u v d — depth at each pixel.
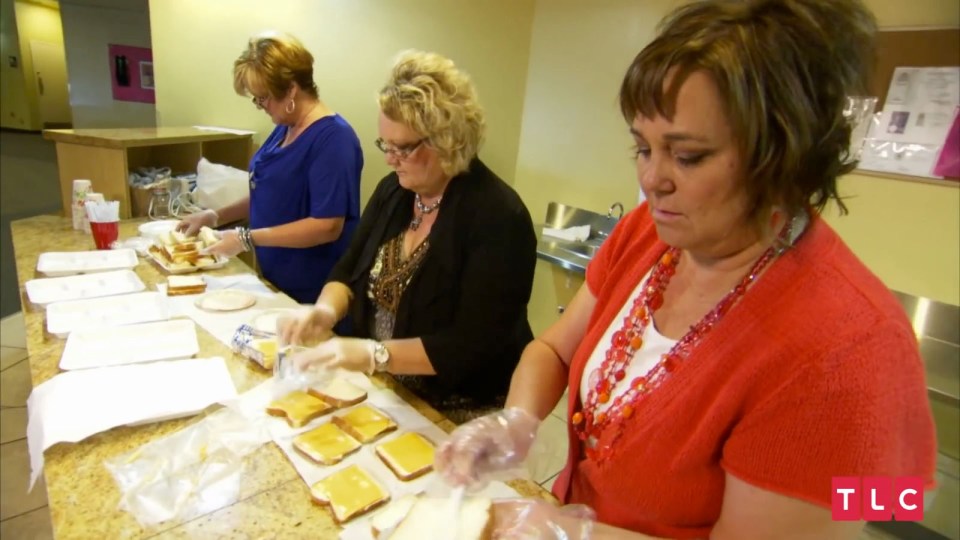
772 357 0.55
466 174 1.29
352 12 2.91
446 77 1.23
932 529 1.93
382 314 1.41
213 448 0.92
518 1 3.02
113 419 0.95
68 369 1.12
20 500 1.98
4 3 5.35
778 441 0.54
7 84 5.67
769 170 0.52
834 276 0.56
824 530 0.53
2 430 2.33
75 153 2.30
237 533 0.77
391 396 1.14
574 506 0.76
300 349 1.16
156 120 3.13
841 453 0.51
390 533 0.72
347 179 1.93
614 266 0.89
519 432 0.85
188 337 1.28
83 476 0.84
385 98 1.22
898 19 1.92
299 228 1.89
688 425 0.64
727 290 0.64
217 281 1.73
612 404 0.74
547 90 3.07
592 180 2.94
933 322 1.92
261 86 1.85
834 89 0.50
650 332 0.73
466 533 0.68
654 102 0.53
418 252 1.31
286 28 2.93
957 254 1.86
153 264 1.82
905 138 1.92
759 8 0.50
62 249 1.92
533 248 1.27
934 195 1.88
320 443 0.95
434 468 0.86
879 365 0.50
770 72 0.48
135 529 0.76
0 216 4.09
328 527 0.79
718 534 0.61
